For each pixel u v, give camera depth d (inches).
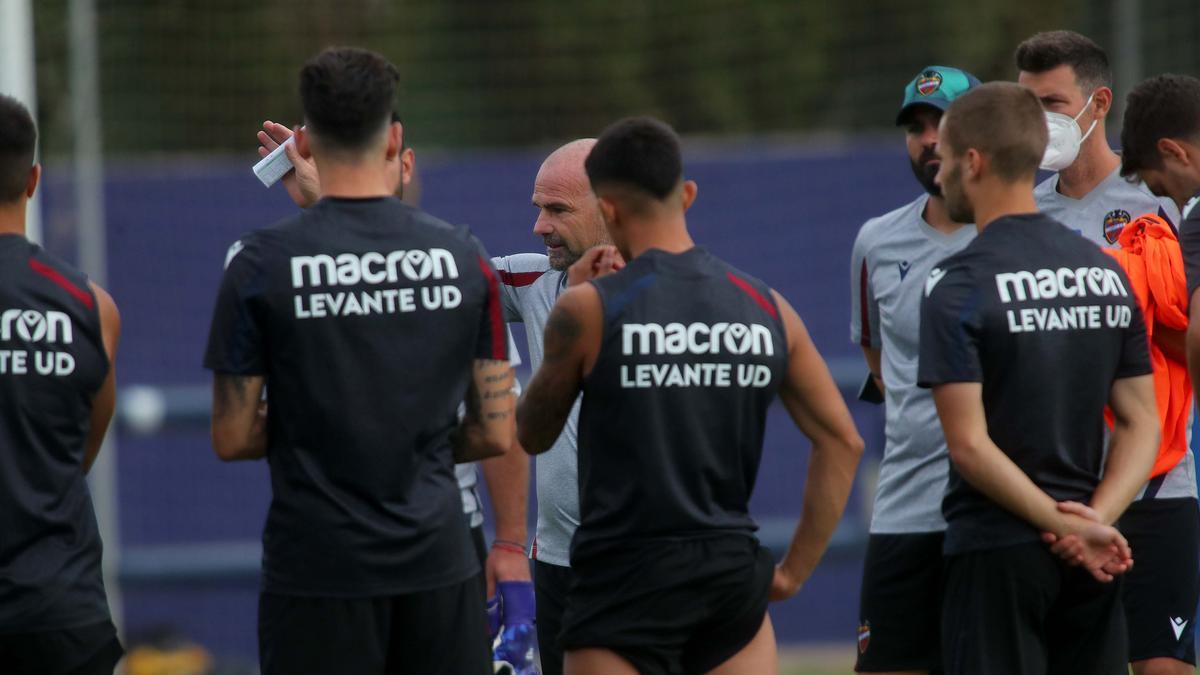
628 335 459.5
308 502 457.4
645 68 1830.7
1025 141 499.2
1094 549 492.7
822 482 498.3
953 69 610.9
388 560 458.6
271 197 1291.8
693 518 466.6
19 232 496.1
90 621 489.7
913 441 610.9
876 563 627.5
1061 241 501.4
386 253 462.0
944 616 523.8
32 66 990.4
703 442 465.4
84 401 494.0
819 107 1861.5
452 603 471.2
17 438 478.6
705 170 1312.7
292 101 1601.9
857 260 652.1
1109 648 514.3
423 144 1726.1
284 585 459.5
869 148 1311.5
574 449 590.6
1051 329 490.9
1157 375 592.1
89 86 1160.2
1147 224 588.7
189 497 1256.2
